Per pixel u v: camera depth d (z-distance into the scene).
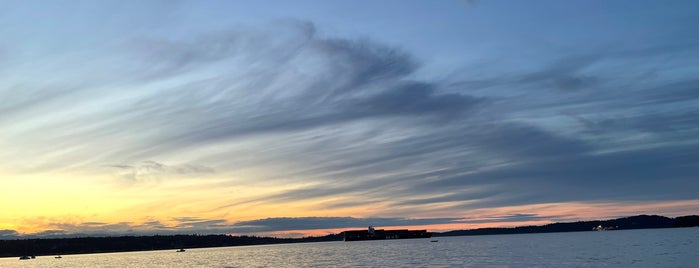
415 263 155.12
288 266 169.38
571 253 169.88
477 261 151.38
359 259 192.75
